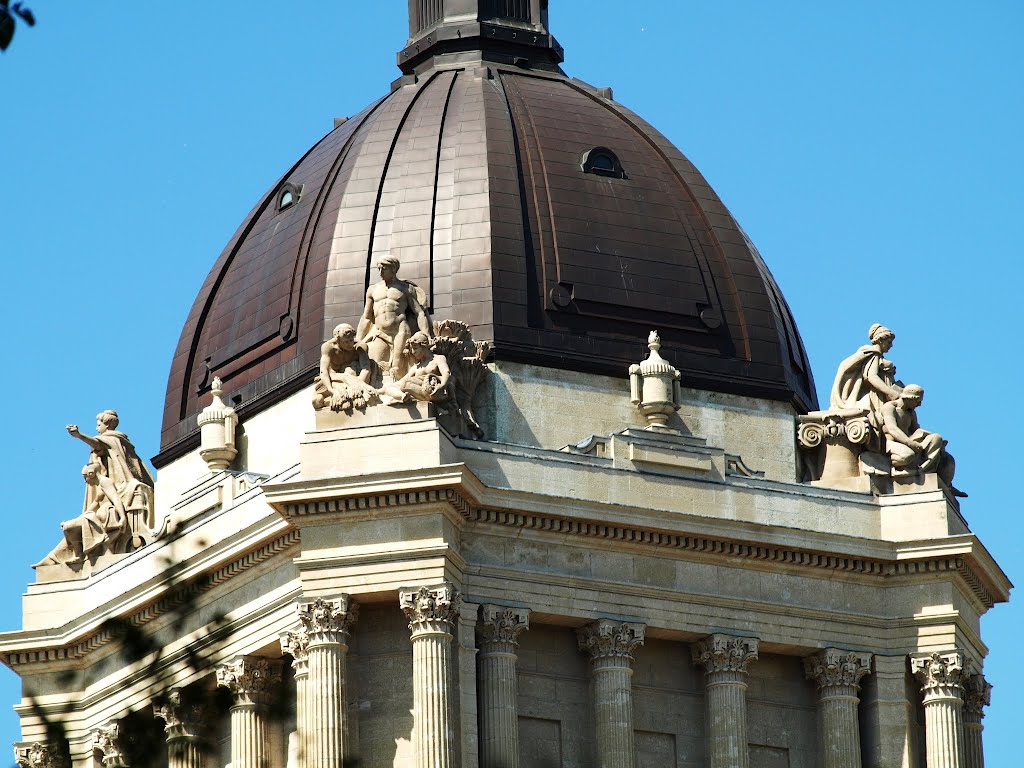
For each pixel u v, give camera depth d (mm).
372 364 187375
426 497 179625
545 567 189375
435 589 178000
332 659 178625
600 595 191250
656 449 198250
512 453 190750
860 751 199375
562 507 188375
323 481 180125
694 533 194500
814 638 199500
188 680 195625
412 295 191500
